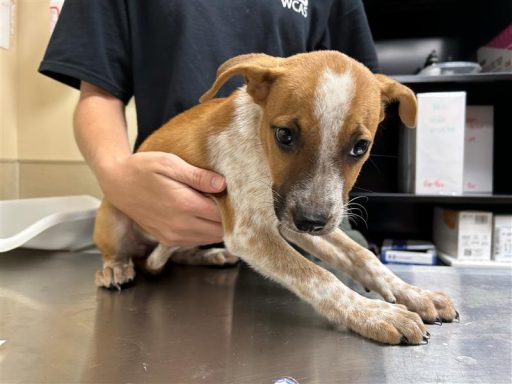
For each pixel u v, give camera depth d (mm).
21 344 369
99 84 637
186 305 480
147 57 670
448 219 1005
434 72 956
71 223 748
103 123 611
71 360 337
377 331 372
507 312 443
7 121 990
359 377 307
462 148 892
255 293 528
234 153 511
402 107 503
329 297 421
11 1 971
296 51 694
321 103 407
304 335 390
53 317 438
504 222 928
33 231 667
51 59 630
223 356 344
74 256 735
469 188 1024
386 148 1084
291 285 450
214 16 653
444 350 352
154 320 430
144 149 607
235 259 665
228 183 507
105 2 654
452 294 502
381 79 494
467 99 1067
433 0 1068
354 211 1028
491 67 1009
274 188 443
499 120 1080
